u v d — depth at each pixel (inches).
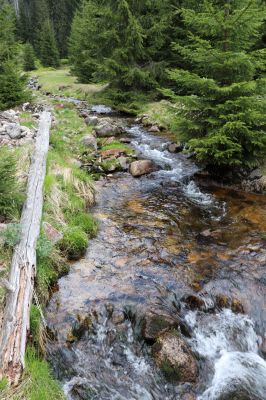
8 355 142.9
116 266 237.8
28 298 172.1
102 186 368.5
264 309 209.2
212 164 395.5
